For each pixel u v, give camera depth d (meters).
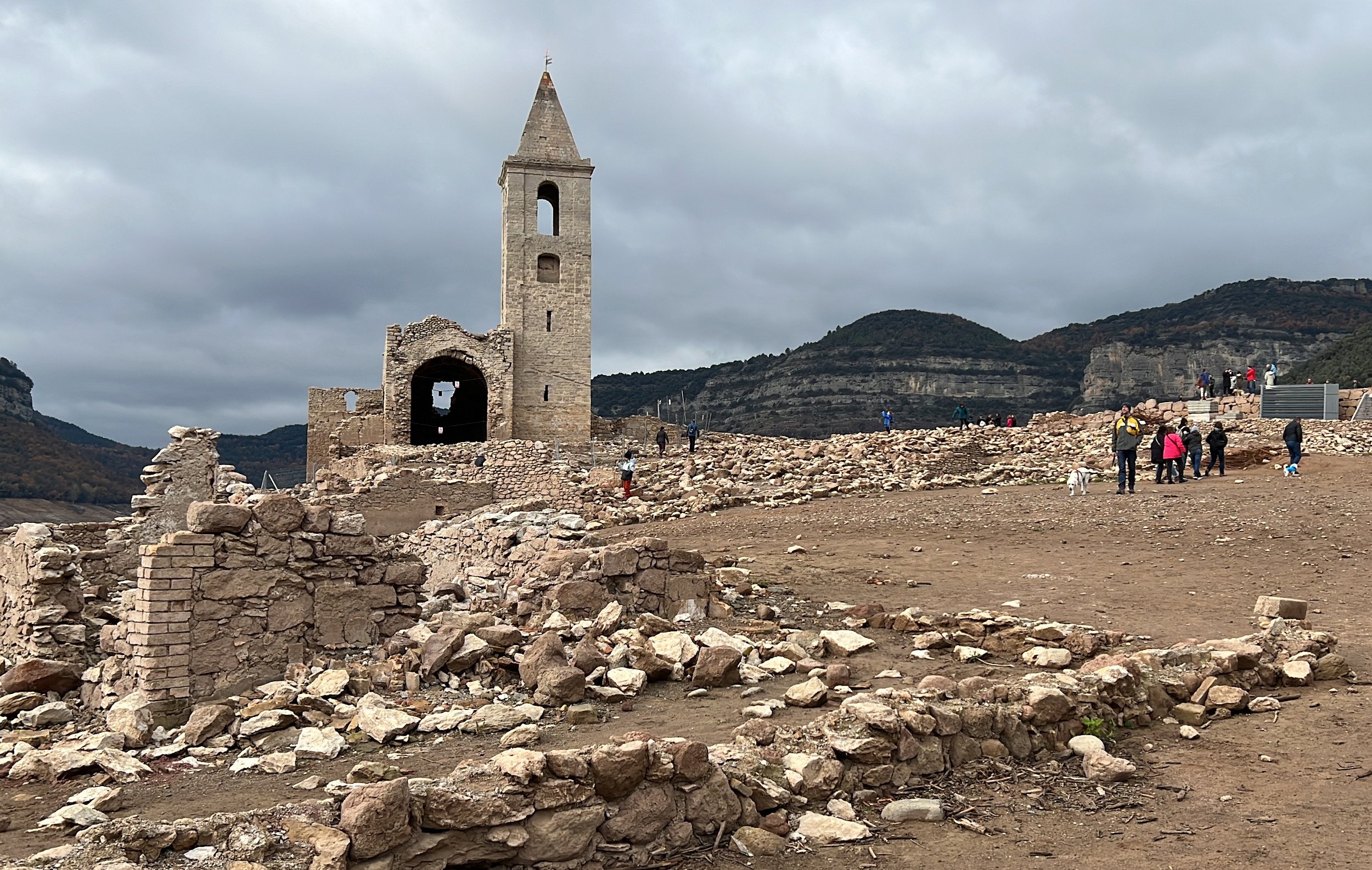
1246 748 8.26
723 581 16.20
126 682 10.39
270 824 5.68
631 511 30.73
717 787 6.71
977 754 7.98
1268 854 6.24
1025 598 15.27
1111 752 8.28
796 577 17.66
